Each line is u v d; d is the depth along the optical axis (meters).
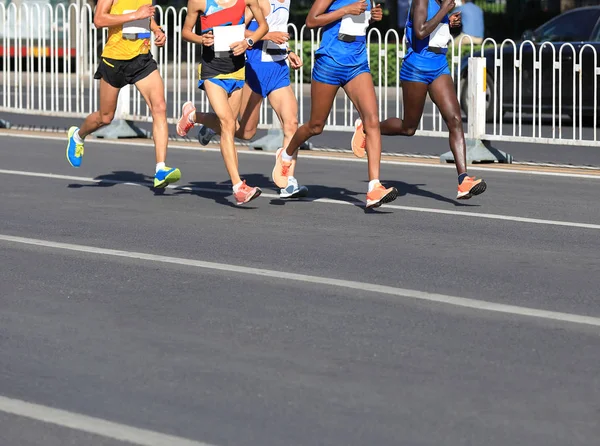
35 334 19.22
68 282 22.86
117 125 50.59
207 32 30.55
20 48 55.78
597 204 32.62
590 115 55.56
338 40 29.53
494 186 36.22
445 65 30.62
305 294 21.83
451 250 25.98
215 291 22.08
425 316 20.25
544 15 119.88
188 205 32.19
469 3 71.25
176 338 18.95
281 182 32.25
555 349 18.27
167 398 16.09
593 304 21.09
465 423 15.04
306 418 15.26
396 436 14.62
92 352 18.22
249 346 18.50
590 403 15.77
